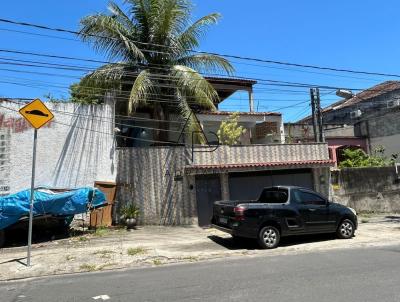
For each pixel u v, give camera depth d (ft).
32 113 35.70
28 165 57.62
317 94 77.00
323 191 70.54
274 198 46.75
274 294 24.63
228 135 69.15
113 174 60.64
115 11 64.18
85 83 63.10
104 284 28.91
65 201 48.57
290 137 97.14
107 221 58.75
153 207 60.95
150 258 38.50
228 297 24.21
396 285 26.05
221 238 49.57
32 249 44.11
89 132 60.70
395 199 78.95
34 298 25.81
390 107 110.32
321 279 28.19
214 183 63.57
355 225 48.96
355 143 109.40
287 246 44.24
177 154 62.28
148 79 60.75
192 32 65.05
